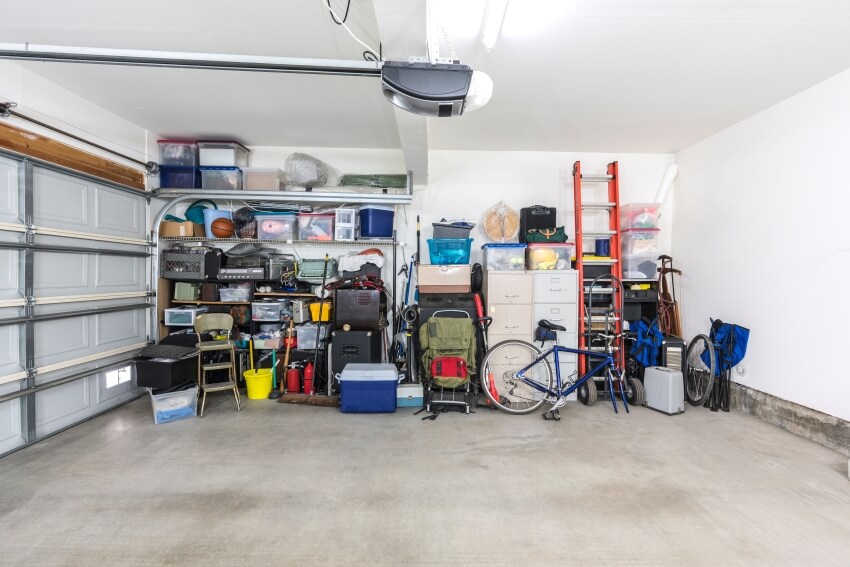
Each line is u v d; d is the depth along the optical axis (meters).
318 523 1.99
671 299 4.41
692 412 3.63
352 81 3.08
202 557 1.75
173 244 4.45
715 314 4.00
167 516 2.03
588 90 3.16
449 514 2.07
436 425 3.30
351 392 3.54
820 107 2.98
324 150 4.68
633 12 2.19
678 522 2.01
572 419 3.45
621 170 4.70
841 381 2.81
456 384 3.57
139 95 3.31
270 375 4.03
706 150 4.18
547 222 4.29
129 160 3.86
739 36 2.42
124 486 2.31
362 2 2.13
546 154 4.69
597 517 2.05
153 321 4.13
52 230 3.04
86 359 3.33
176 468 2.53
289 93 3.28
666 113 3.59
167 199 4.29
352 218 4.32
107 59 2.11
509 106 3.47
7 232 2.75
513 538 1.89
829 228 2.91
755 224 3.55
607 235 4.50
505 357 3.96
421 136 3.21
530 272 4.01
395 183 4.47
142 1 2.17
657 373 3.68
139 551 1.79
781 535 1.92
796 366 3.14
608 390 4.01
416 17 1.88
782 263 3.27
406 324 4.36
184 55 2.10
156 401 3.27
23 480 2.36
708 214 4.12
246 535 1.90
